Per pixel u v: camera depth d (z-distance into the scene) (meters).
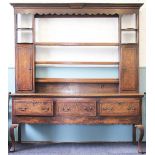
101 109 3.07
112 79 3.48
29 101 3.08
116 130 3.59
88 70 3.57
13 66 3.57
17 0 3.53
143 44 3.58
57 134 3.57
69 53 3.56
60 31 3.54
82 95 3.05
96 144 3.49
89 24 3.55
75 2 3.54
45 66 3.55
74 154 3.02
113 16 3.53
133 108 3.09
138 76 3.33
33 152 3.10
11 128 3.09
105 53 3.56
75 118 3.08
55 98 3.08
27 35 3.52
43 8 3.28
